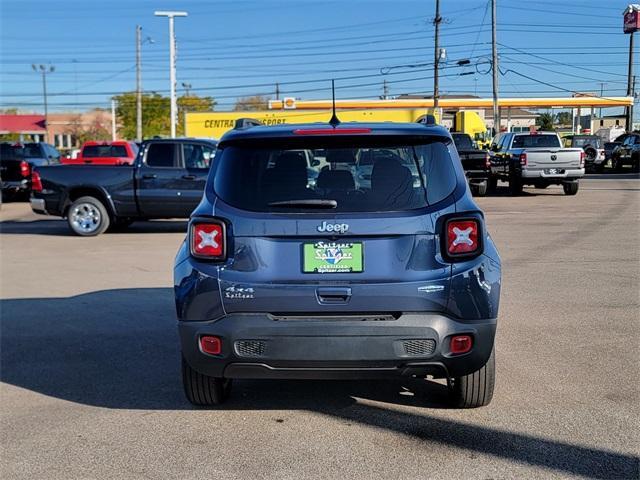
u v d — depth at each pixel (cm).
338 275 385
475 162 2081
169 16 3547
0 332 674
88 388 515
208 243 397
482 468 371
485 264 394
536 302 744
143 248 1234
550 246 1127
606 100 4559
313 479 363
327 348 383
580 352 571
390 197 392
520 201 1962
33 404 484
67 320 718
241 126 452
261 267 390
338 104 3772
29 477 373
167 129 8131
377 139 407
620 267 938
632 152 3534
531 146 2227
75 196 1429
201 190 1384
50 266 1056
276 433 426
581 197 2075
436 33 4762
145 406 477
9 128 8219
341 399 484
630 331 631
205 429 435
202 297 395
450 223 388
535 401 465
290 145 412
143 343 631
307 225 386
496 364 543
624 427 421
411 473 367
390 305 382
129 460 392
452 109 4338
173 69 3647
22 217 1878
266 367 392
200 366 405
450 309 386
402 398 482
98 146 2469
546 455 385
